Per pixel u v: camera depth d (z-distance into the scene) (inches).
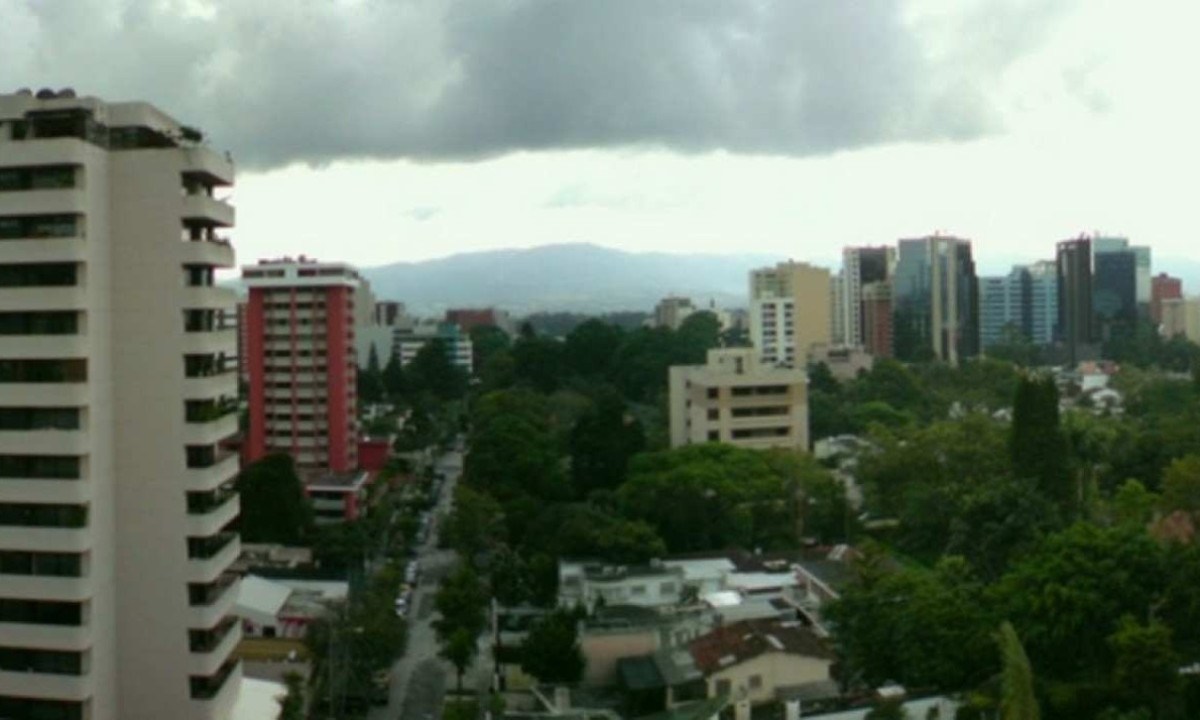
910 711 2972.4
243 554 5216.5
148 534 2728.8
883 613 3262.8
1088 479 5187.0
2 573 2632.9
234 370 3006.9
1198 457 4640.8
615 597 4158.5
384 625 3794.3
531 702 3535.9
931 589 3230.8
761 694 3312.0
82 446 2608.3
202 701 2733.8
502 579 4311.0
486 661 4018.2
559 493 5812.0
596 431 6033.5
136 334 2714.1
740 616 3880.4
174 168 2691.9
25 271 2618.1
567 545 4628.4
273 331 6673.2
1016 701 1686.8
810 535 5251.0
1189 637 2935.5
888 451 5526.6
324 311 6653.5
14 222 2613.2
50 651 2628.0
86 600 2623.0
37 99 2657.5
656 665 3494.1
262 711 3068.4
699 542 5068.9
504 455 5949.8
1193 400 7603.4
